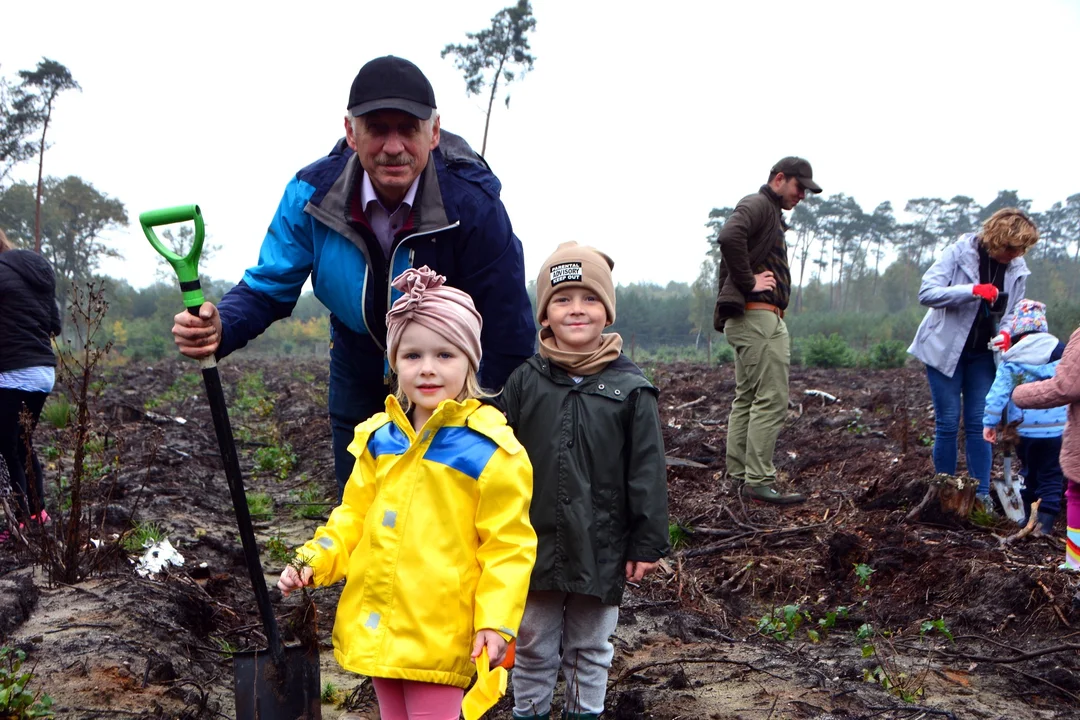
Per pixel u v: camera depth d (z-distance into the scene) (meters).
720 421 10.70
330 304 3.16
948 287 5.62
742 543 5.52
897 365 23.62
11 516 4.50
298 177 3.10
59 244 62.03
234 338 2.92
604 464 2.82
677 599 4.70
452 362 2.49
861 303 99.56
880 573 4.82
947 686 3.59
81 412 4.20
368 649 2.36
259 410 14.79
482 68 34.19
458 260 3.04
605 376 2.89
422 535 2.39
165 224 2.61
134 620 3.67
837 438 9.01
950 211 105.94
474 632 2.42
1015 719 3.28
